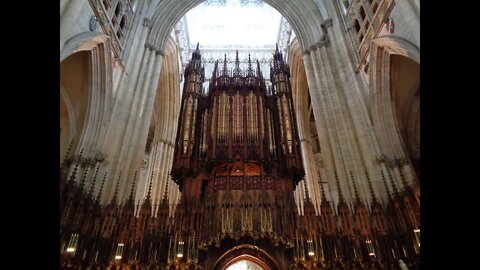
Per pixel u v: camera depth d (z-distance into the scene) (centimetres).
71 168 1457
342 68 1962
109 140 1677
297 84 3197
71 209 1227
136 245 1305
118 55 1833
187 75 2180
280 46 3578
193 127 1881
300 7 2417
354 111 1797
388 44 1563
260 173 1670
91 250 1266
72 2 1209
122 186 1678
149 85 2117
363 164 1659
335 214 1416
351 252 1311
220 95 2011
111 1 1775
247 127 1847
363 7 1805
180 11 2475
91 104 1645
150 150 3388
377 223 1358
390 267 1252
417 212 1282
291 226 1384
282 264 1320
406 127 1816
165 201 1444
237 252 1345
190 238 1341
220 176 1617
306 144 3017
